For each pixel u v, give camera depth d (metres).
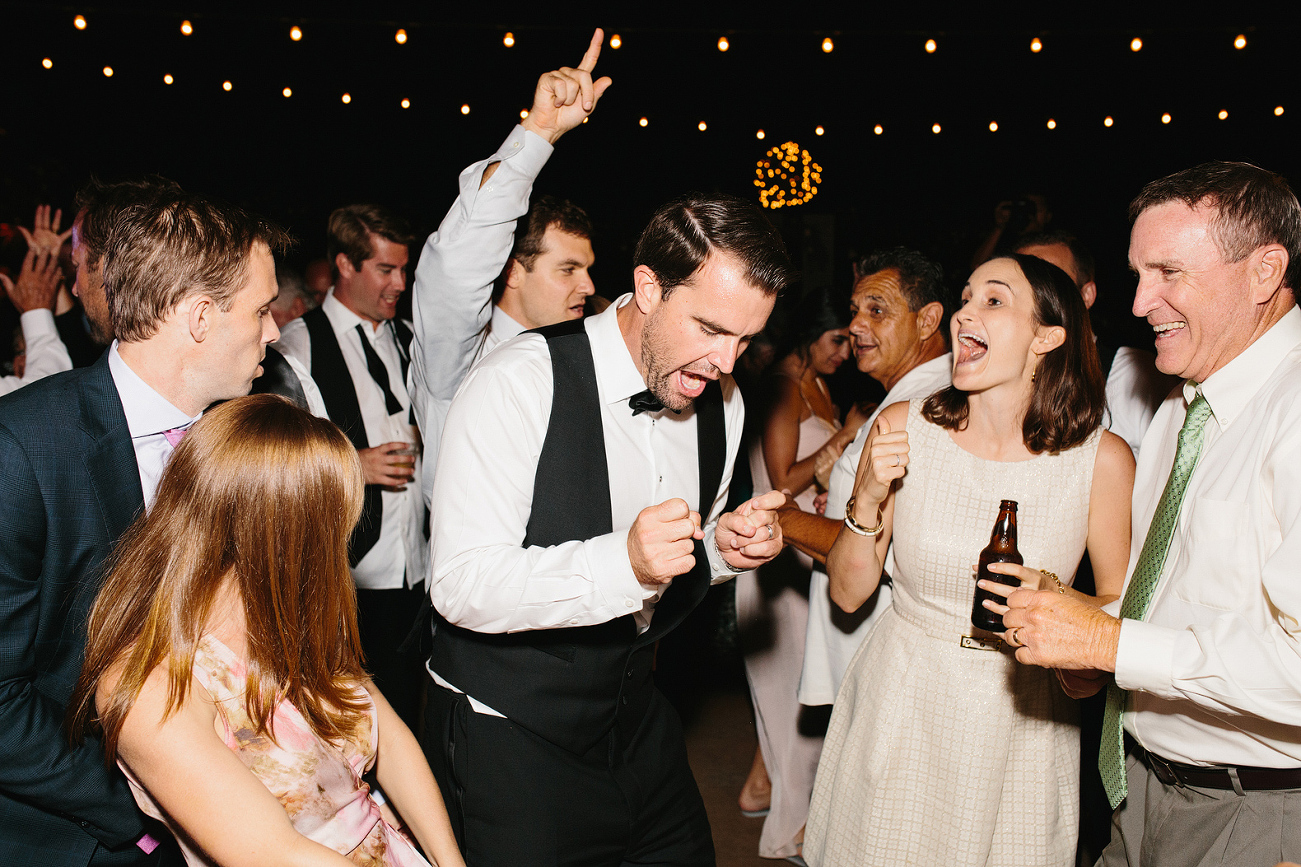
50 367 2.79
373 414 2.95
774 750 2.73
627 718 1.60
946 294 2.46
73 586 1.30
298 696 1.18
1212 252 1.34
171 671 1.08
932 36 7.84
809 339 3.07
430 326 2.01
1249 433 1.36
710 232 1.31
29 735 1.20
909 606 1.81
